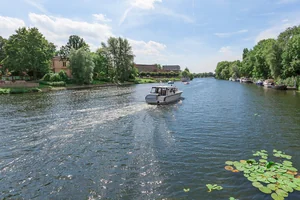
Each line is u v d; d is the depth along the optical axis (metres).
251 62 82.62
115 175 7.67
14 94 36.62
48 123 15.35
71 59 58.53
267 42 72.44
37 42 52.16
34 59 51.50
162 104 24.42
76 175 7.71
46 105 23.70
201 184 6.96
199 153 9.68
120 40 76.44
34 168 8.31
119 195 6.41
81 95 34.75
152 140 11.64
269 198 6.05
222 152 9.77
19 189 6.84
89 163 8.71
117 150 10.14
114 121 16.06
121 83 73.31
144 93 38.28
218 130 13.59
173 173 7.77
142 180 7.29
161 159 9.03
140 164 8.57
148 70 148.75
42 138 11.95
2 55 63.91
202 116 18.08
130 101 27.20
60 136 12.31
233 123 15.40
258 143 10.98
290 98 28.80
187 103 26.00
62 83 51.72
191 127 14.41
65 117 17.34
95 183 7.13
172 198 6.22
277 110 20.17
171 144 10.96
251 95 33.91
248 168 7.91
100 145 10.85
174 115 18.50
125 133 12.98
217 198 6.18
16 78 56.19
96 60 73.38
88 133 12.95
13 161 8.95
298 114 18.11
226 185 6.84
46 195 6.48
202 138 11.95
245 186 6.73
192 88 54.03
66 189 6.80
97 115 18.23
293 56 44.84
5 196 6.45
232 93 38.47
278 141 11.25
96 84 63.19
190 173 7.74
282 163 8.36
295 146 10.45
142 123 15.53
